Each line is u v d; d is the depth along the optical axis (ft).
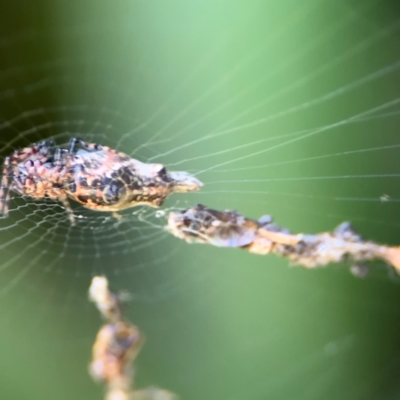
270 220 0.42
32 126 0.45
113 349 0.42
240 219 0.42
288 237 0.42
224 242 0.42
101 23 0.45
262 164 0.45
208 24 0.45
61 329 0.45
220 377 0.45
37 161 0.43
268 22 0.45
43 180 0.43
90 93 0.45
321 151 0.45
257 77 0.45
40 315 0.45
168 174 0.42
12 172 0.43
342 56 0.45
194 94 0.45
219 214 0.42
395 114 0.45
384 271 0.45
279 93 0.45
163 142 0.45
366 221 0.45
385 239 0.45
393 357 0.45
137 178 0.42
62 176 0.42
